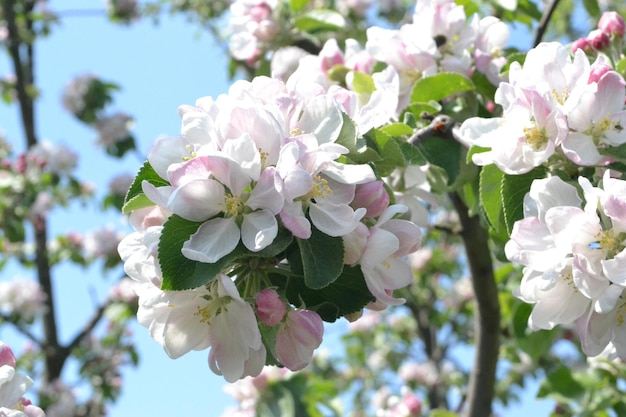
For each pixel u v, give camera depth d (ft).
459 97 2.32
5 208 6.65
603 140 1.79
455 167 2.12
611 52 2.19
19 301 6.29
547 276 1.63
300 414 3.40
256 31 2.96
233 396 3.46
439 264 6.33
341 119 1.70
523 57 2.26
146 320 1.70
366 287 1.69
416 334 6.79
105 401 6.35
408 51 2.28
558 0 2.89
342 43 3.86
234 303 1.62
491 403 2.87
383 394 6.37
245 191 1.61
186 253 1.54
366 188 1.66
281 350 1.65
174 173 1.59
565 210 1.65
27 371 6.60
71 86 7.19
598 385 2.87
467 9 2.65
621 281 1.60
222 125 1.62
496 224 1.91
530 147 1.78
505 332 3.21
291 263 1.64
